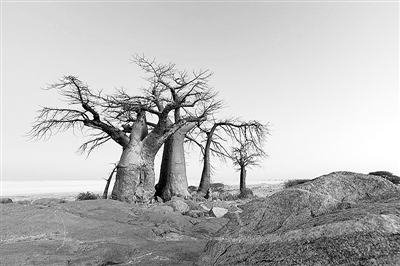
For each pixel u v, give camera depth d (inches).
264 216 128.0
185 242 204.7
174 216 297.3
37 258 156.5
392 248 75.9
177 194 796.0
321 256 84.7
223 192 1139.3
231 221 142.0
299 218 113.6
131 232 223.0
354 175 133.6
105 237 201.9
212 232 249.9
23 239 191.8
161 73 834.8
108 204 341.4
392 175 547.2
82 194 791.7
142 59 817.5
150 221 278.5
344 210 105.6
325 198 119.6
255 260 101.3
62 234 203.8
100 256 162.2
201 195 919.7
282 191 138.8
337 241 85.4
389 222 83.4
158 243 196.5
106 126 722.2
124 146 718.5
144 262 158.4
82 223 234.2
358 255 78.7
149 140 714.2
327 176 137.5
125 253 172.6
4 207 261.1
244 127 1068.5
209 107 893.8
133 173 653.9
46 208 277.0
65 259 156.3
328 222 94.4
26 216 236.7
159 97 807.1
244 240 117.6
